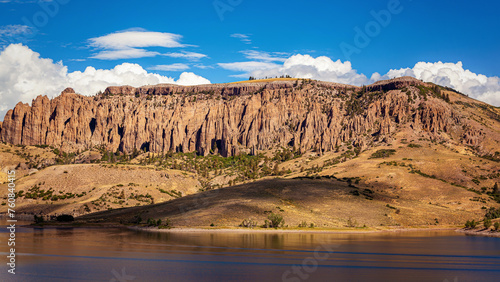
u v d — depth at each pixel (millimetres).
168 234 164000
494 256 119750
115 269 95625
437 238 163125
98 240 142250
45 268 95312
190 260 107188
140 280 87062
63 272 91938
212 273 94000
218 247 127750
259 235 162500
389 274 96438
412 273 97562
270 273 95062
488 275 96438
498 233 175500
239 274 93688
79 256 110000
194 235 160500
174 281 86938
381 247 134000
